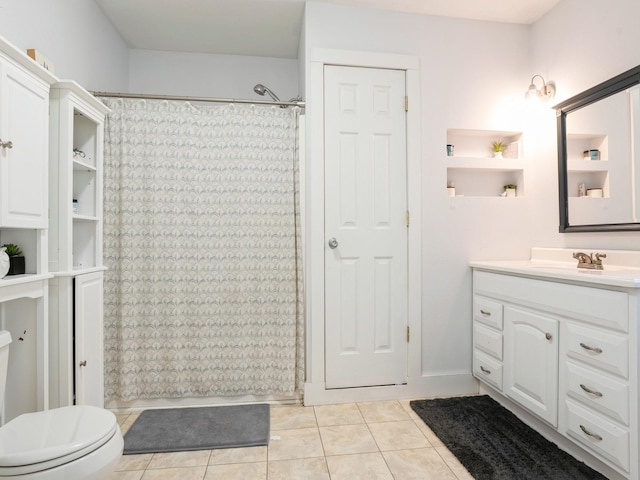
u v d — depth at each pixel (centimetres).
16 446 101
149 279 218
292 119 230
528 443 176
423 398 237
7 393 148
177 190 221
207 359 223
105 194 215
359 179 233
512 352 200
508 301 205
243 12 240
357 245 233
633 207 181
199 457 169
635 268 178
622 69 189
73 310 163
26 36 163
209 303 223
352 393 230
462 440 179
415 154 238
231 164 225
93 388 179
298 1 229
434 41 242
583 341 154
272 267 227
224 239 224
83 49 214
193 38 272
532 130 250
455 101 244
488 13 241
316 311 227
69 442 103
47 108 149
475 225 246
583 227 208
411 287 237
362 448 176
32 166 139
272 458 169
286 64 303
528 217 252
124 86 277
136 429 192
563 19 226
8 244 144
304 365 231
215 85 296
